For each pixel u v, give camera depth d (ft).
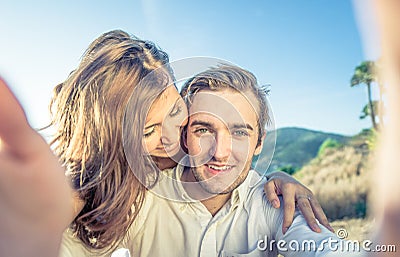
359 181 19.80
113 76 2.91
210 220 3.37
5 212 0.84
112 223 3.01
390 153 0.75
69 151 2.83
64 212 0.89
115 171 2.94
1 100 0.84
